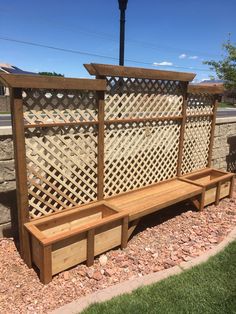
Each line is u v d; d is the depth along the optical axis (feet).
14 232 13.10
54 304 9.09
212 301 9.13
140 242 13.02
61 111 11.55
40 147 11.38
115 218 11.64
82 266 11.10
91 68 12.29
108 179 14.28
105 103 13.12
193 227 14.48
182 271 10.64
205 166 20.61
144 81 14.48
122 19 16.67
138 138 15.12
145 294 9.39
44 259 9.71
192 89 17.01
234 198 18.70
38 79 10.20
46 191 11.95
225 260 11.34
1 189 12.28
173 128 16.88
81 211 12.73
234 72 57.52
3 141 11.95
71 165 12.53
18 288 9.82
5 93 78.13
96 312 8.61
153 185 16.43
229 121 22.03
